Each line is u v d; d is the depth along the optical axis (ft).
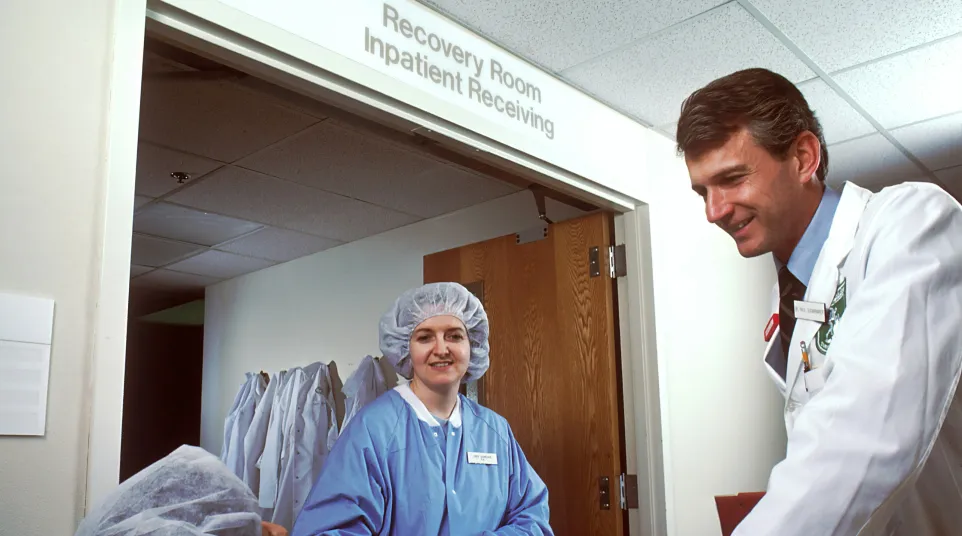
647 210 8.39
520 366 8.93
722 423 8.94
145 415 20.81
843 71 7.75
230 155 9.68
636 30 6.77
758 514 2.51
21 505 3.33
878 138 9.56
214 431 16.47
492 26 6.61
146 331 21.13
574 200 9.17
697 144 3.55
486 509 5.87
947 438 2.89
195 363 21.91
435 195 11.35
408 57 5.93
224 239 13.65
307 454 13.08
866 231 3.04
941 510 2.91
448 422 6.07
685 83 7.79
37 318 3.49
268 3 4.93
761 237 3.59
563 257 8.78
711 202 3.60
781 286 3.76
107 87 3.93
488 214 11.62
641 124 8.73
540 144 7.13
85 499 3.51
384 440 5.63
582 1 6.26
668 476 7.81
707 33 6.88
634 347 8.18
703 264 9.20
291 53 5.01
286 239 13.73
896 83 8.04
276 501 13.12
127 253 3.87
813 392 3.21
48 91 3.71
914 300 2.55
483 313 6.78
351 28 5.49
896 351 2.48
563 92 7.64
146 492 2.49
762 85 3.48
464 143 6.46
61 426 3.50
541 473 8.46
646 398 7.98
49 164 3.65
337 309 13.89
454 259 9.97
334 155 9.71
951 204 2.77
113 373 3.71
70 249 3.66
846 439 2.43
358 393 12.23
